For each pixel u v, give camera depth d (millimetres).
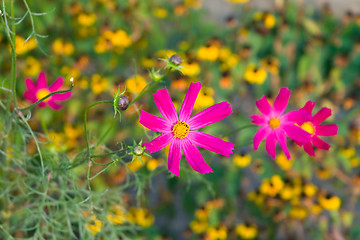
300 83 1221
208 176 1015
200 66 1035
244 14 1291
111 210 833
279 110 658
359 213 1140
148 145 597
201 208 965
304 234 1073
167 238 1071
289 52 1238
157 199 1095
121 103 568
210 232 948
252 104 1151
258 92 1152
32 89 738
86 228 752
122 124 937
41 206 703
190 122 621
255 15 1181
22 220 792
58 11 1083
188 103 618
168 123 617
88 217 748
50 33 1071
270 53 1231
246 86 1149
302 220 1063
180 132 614
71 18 1100
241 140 1015
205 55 964
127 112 909
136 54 1119
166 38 1233
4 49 946
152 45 1152
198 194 1003
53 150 729
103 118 959
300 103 1178
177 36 1237
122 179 933
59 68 1021
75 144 931
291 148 1032
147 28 1160
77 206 727
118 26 1137
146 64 998
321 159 1079
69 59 1039
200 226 965
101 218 762
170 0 1234
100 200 753
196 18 1219
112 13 1137
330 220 1122
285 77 1224
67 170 682
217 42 1037
